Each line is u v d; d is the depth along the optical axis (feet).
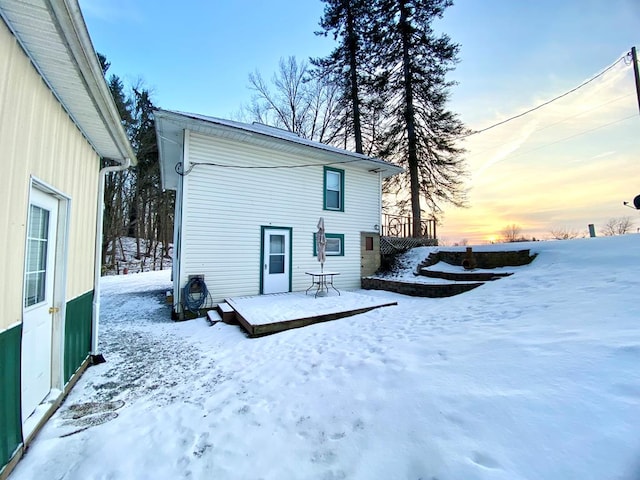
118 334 17.85
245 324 17.94
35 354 8.44
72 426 8.15
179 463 6.59
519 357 8.13
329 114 65.10
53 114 8.81
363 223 34.63
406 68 47.91
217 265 24.40
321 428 7.39
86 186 12.33
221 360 13.35
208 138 24.47
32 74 7.44
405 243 41.14
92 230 13.33
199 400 9.61
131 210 71.92
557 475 4.47
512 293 17.70
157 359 13.56
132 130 64.08
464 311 15.88
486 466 4.99
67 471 6.43
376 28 49.19
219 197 24.73
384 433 6.63
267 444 7.07
